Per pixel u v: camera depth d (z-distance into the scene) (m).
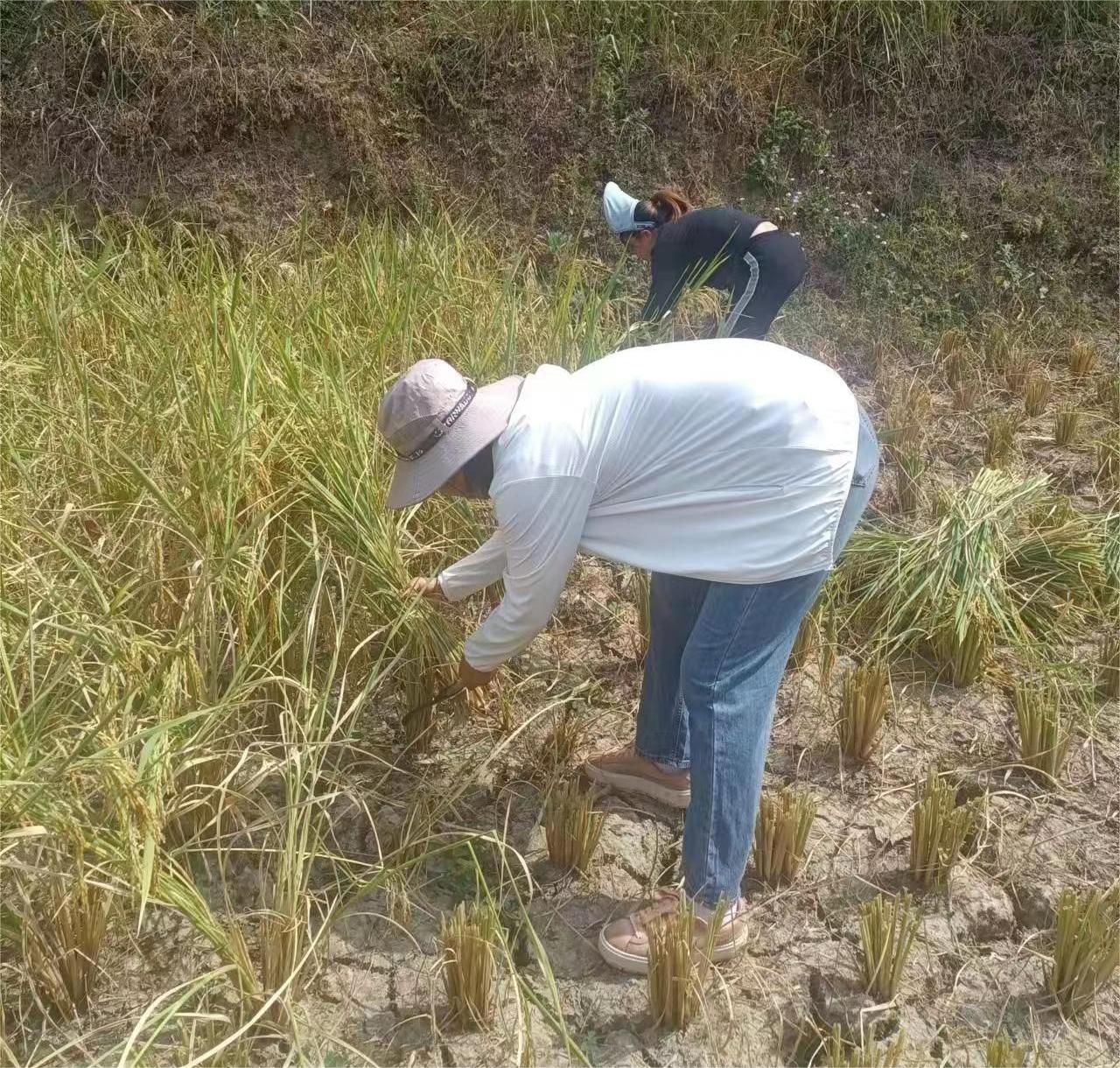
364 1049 2.35
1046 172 6.53
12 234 4.60
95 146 5.23
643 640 3.51
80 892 2.32
